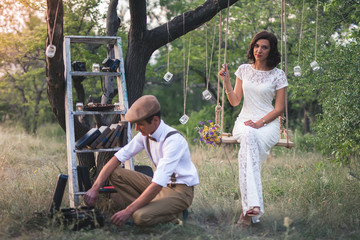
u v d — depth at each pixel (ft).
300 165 22.65
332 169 19.83
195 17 17.03
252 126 12.63
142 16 16.05
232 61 37.58
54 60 13.83
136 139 12.17
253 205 11.62
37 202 13.64
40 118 48.08
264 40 13.11
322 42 22.58
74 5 27.12
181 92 46.29
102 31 27.12
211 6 16.87
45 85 44.57
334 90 19.81
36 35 31.40
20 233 11.23
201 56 37.11
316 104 35.91
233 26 34.37
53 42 13.61
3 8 20.36
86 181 13.47
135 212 10.92
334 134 20.10
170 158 11.22
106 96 18.44
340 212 13.29
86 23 29.37
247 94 13.30
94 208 12.59
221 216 13.24
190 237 11.03
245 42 35.22
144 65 17.22
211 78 39.37
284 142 13.24
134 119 11.09
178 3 31.40
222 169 20.97
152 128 11.34
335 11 23.08
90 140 13.83
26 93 46.34
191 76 40.55
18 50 32.50
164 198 11.38
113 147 14.07
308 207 14.08
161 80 34.12
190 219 12.70
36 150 30.17
